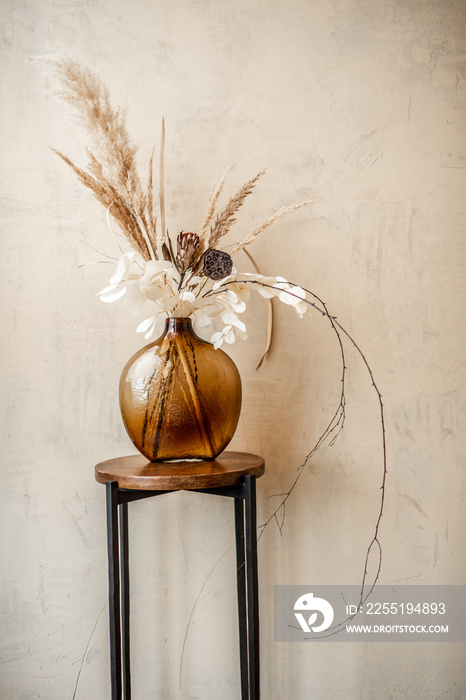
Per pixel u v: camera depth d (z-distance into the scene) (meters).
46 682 1.47
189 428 1.17
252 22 1.51
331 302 1.50
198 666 1.48
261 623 1.48
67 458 1.48
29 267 1.49
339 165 1.51
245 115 1.51
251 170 1.51
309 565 1.49
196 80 1.51
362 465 1.49
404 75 1.51
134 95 1.51
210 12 1.51
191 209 1.50
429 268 1.51
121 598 1.46
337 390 1.50
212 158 1.50
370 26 1.51
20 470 1.48
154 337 1.49
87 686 1.46
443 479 1.49
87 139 1.48
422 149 1.51
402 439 1.50
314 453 1.49
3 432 1.48
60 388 1.49
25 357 1.49
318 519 1.49
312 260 1.50
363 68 1.51
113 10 1.51
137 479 1.07
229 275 1.16
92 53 1.51
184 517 1.49
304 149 1.51
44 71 1.51
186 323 1.23
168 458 1.21
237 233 1.50
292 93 1.51
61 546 1.48
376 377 1.50
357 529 1.49
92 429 1.49
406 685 1.48
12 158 1.50
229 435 1.22
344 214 1.50
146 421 1.16
